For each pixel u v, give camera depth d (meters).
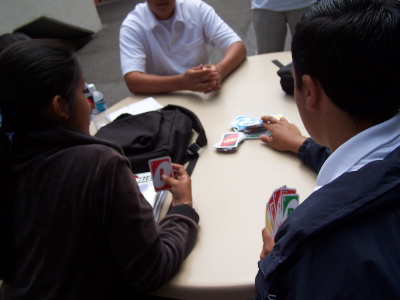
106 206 0.65
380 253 0.42
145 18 1.80
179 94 1.61
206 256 0.80
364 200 0.44
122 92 3.66
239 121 1.29
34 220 0.69
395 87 0.50
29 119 0.68
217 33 1.86
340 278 0.42
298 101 0.64
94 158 0.66
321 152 0.98
